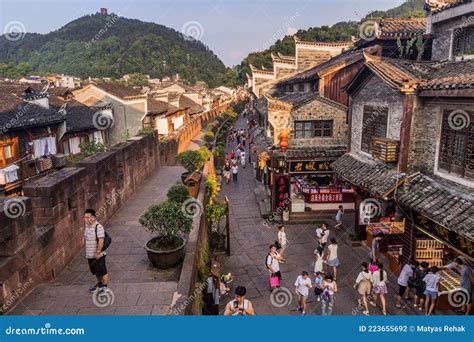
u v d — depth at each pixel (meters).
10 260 6.54
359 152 15.50
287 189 19.11
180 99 51.00
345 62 19.89
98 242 7.06
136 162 15.20
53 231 7.98
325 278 10.34
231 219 19.69
